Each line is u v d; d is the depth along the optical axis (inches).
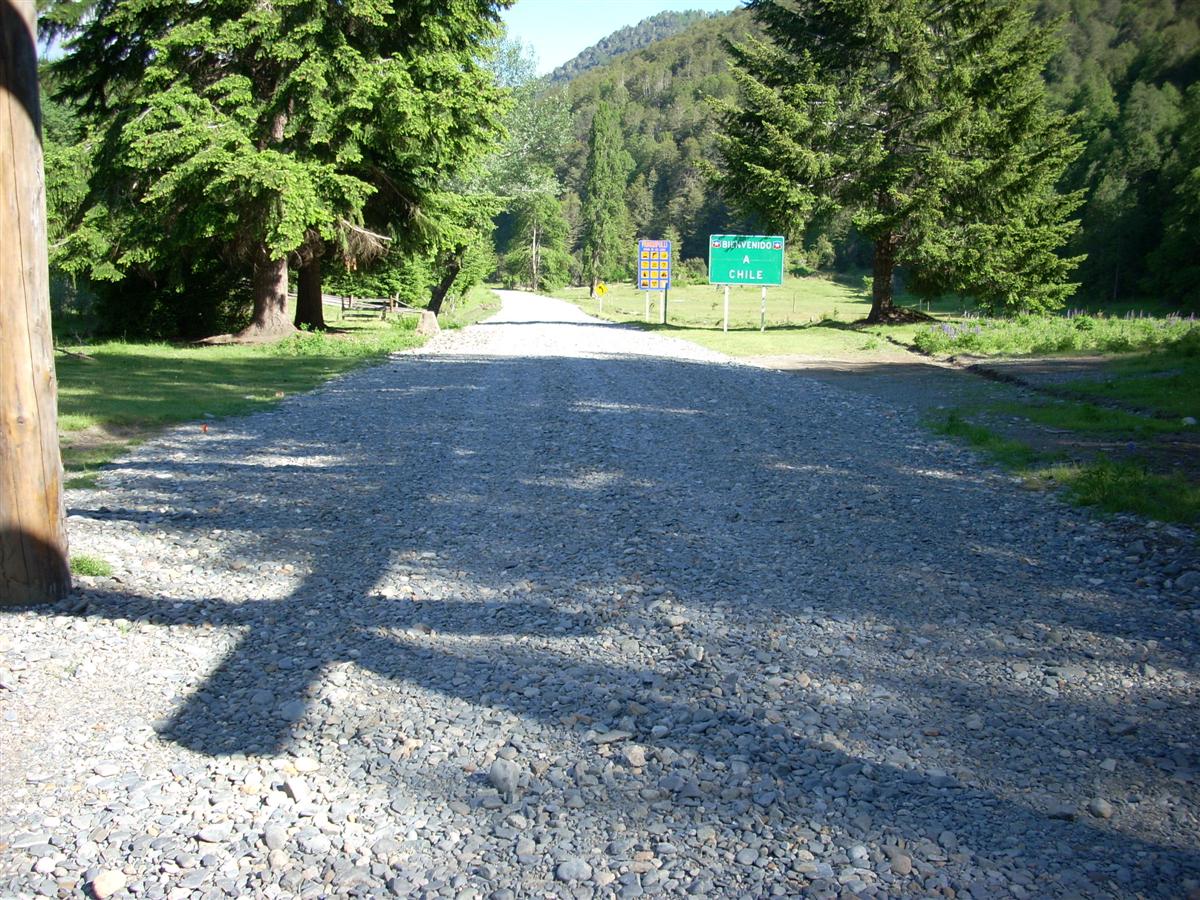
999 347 839.7
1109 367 652.1
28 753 141.5
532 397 559.2
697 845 118.2
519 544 252.1
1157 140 2605.8
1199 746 140.6
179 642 184.1
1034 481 319.0
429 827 123.2
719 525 269.0
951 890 108.2
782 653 177.8
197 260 923.4
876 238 1264.8
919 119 1259.2
